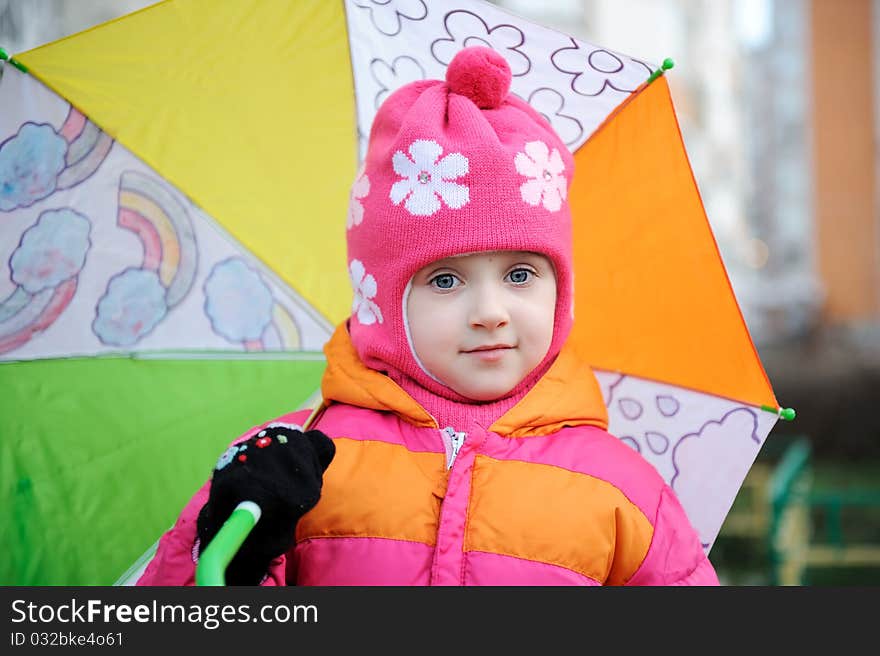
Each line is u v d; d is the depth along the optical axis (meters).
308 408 2.43
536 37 2.25
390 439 1.96
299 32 2.37
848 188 26.67
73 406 2.18
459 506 1.83
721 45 27.66
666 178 2.27
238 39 2.33
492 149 1.93
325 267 2.54
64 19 5.57
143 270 2.34
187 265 2.40
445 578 1.77
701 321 2.28
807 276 27.62
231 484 1.55
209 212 2.44
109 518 2.12
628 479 1.94
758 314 26.20
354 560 1.81
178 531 1.80
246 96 2.40
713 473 2.30
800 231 29.19
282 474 1.58
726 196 26.91
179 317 2.39
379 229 1.97
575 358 2.13
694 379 2.32
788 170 29.92
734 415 2.29
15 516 2.04
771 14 30.27
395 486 1.87
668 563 1.90
